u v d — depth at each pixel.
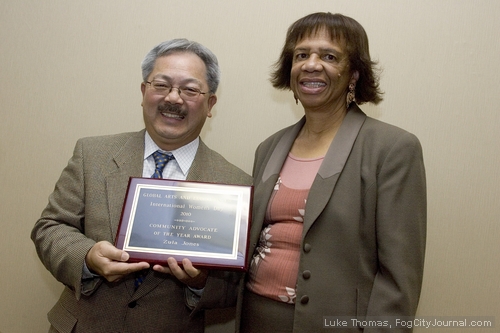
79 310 1.29
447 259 1.78
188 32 1.98
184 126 1.46
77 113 2.01
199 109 1.47
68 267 1.24
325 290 1.14
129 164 1.43
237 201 1.32
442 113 1.81
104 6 2.03
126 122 1.99
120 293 1.30
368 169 1.19
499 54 1.80
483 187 1.77
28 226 2.00
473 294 1.76
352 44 1.35
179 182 1.34
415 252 1.12
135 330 1.28
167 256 1.21
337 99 1.39
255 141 1.94
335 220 1.18
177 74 1.43
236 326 1.33
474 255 1.76
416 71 1.84
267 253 1.31
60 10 2.04
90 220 1.33
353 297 1.14
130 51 2.00
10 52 2.05
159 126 1.44
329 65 1.33
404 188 1.15
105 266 1.16
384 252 1.12
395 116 1.84
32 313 1.98
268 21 1.94
